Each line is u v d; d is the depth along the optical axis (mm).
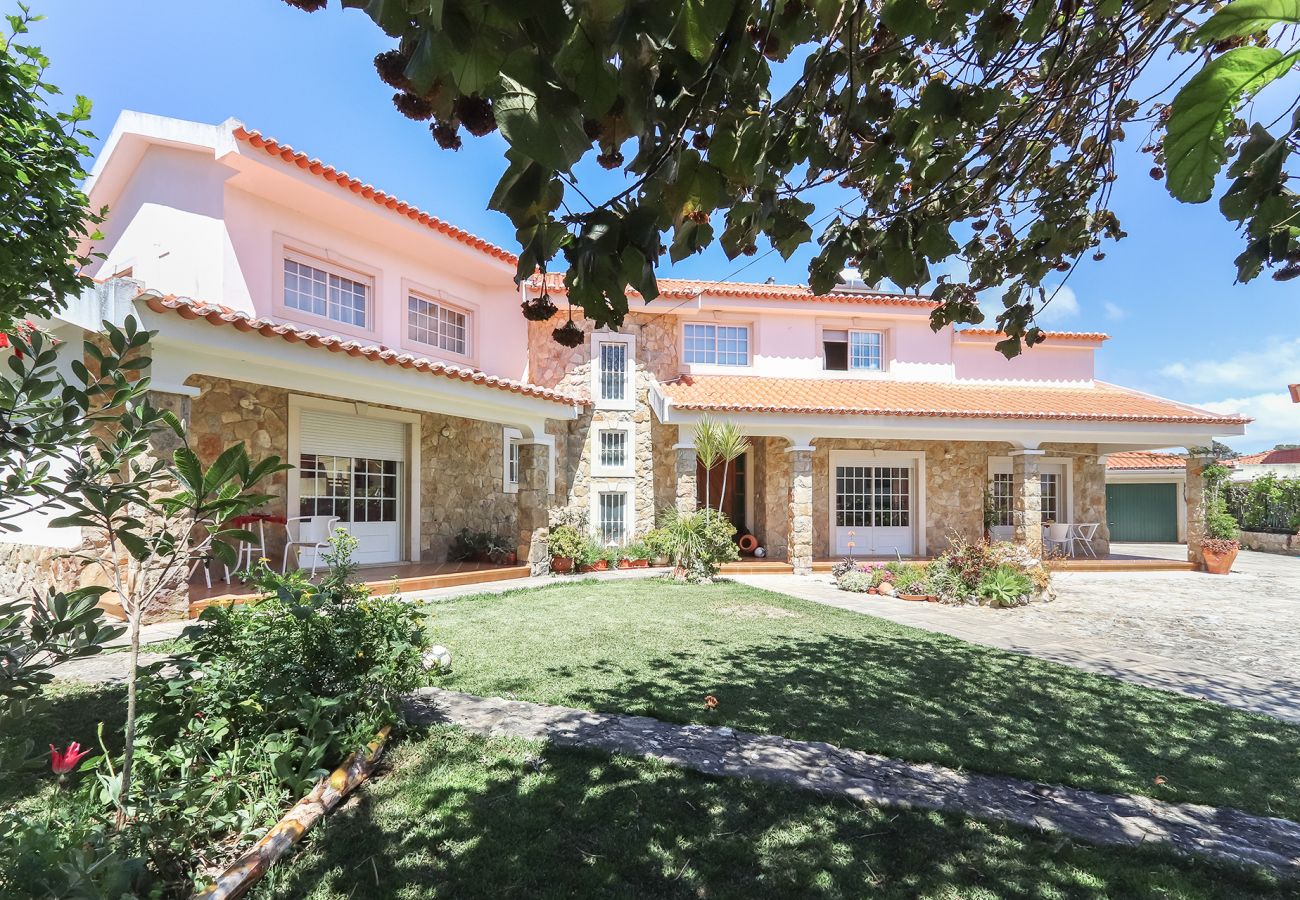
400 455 11195
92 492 2141
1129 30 2320
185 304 5891
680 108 1466
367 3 1014
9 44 3096
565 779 3297
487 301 12734
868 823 2947
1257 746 4035
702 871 2559
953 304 3467
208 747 3010
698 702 4570
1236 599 10406
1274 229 1737
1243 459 29047
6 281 3188
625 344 13859
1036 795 3299
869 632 7223
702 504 15344
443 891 2393
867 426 12734
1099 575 13562
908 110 2256
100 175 9242
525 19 995
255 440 8883
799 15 1726
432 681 4270
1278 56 807
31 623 2215
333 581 3828
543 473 11383
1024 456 13359
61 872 1804
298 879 2434
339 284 9977
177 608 6445
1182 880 2564
